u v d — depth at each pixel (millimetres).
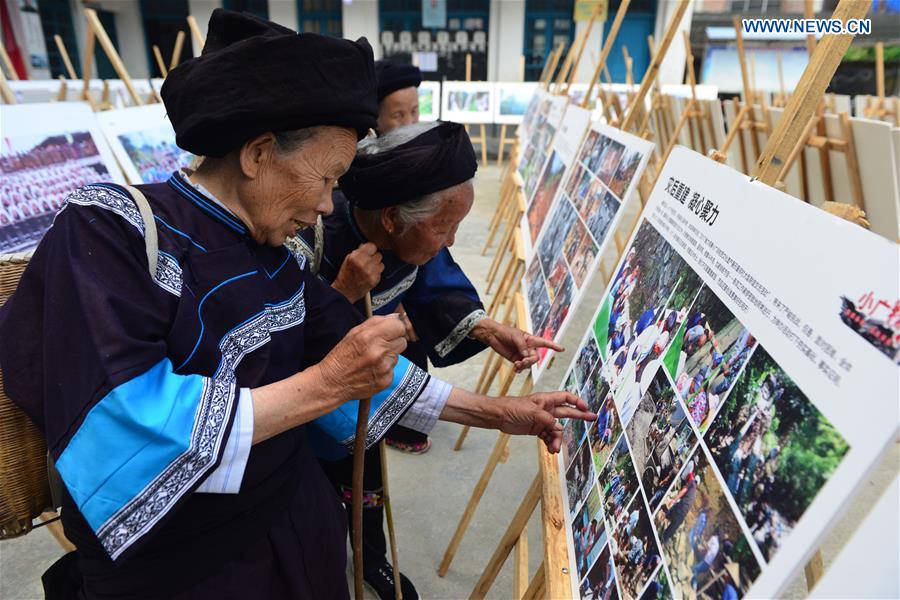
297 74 624
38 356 636
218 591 783
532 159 3484
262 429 656
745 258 593
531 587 949
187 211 696
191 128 627
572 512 868
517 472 2010
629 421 760
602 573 691
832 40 758
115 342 581
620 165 1326
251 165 672
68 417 587
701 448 565
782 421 461
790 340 481
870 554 398
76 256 605
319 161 689
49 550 1646
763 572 425
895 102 3904
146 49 9750
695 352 640
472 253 4477
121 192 654
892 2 7031
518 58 9406
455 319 1309
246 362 726
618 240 3406
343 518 1027
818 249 485
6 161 1752
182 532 747
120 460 587
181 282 662
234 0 9516
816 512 397
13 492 771
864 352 400
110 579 755
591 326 1108
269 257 792
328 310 940
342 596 1007
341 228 1174
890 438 361
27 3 7762
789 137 808
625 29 9016
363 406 948
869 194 2244
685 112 3105
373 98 710
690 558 525
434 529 1762
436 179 976
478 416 1003
